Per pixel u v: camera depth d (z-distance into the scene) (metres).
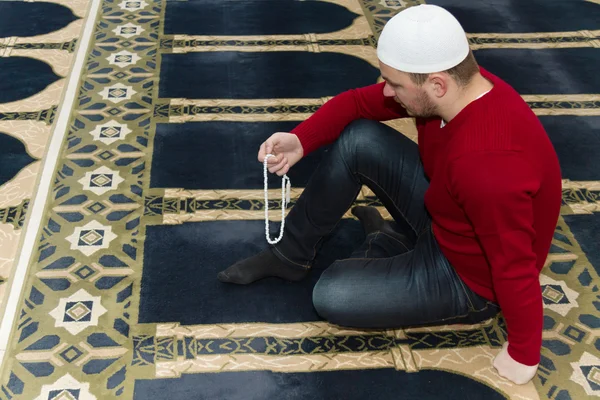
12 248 2.40
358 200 2.69
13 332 2.11
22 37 3.64
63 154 2.85
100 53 3.55
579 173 2.90
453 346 2.15
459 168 1.59
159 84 3.33
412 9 1.66
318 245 2.23
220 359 2.08
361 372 2.06
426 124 1.79
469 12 4.14
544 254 1.85
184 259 2.41
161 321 2.18
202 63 3.51
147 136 2.98
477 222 1.62
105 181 2.72
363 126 2.04
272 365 2.07
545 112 3.27
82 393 1.96
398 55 1.62
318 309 2.06
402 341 2.16
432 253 1.98
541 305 1.75
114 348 2.09
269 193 2.72
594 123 3.21
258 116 3.16
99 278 2.31
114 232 2.49
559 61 3.68
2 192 2.63
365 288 2.00
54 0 4.02
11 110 3.09
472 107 1.63
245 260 2.30
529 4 4.25
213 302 2.26
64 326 2.14
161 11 3.96
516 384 2.03
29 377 1.99
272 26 3.88
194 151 2.91
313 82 3.42
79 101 3.18
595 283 2.39
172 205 2.63
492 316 2.07
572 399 2.00
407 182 2.07
